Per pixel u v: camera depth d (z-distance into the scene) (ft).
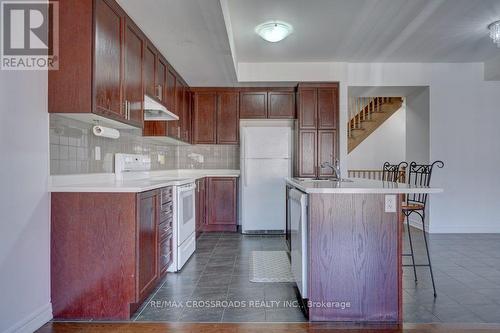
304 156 16.05
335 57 15.19
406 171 18.51
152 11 8.61
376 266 7.05
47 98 6.98
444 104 16.29
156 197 8.51
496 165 16.31
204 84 16.40
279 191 16.21
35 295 6.64
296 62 15.80
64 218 7.13
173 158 17.29
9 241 5.94
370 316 7.03
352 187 7.04
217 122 17.13
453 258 11.81
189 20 9.15
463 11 10.54
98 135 8.75
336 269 7.05
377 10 10.41
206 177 16.69
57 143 7.38
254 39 12.80
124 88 8.55
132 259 7.16
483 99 16.31
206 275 9.99
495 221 16.30
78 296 7.14
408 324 6.92
